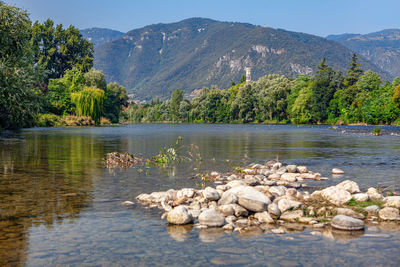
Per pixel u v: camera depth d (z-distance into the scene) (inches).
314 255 278.7
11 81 1338.6
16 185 563.8
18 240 307.3
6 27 1312.7
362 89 4505.4
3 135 1996.8
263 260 269.1
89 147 1282.0
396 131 2635.3
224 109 6441.9
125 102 5925.2
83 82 4389.8
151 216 388.5
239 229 342.0
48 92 3747.5
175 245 300.4
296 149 1230.9
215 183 596.1
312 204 422.3
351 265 259.8
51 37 4950.8
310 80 5447.8
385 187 553.6
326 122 4867.1
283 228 347.9
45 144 1403.8
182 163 870.4
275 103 5408.5
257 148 1273.4
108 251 285.3
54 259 267.7
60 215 388.2
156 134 2293.3
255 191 417.7
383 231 336.5
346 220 342.6
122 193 508.1
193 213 386.9
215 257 275.0
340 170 699.4
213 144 1460.4
